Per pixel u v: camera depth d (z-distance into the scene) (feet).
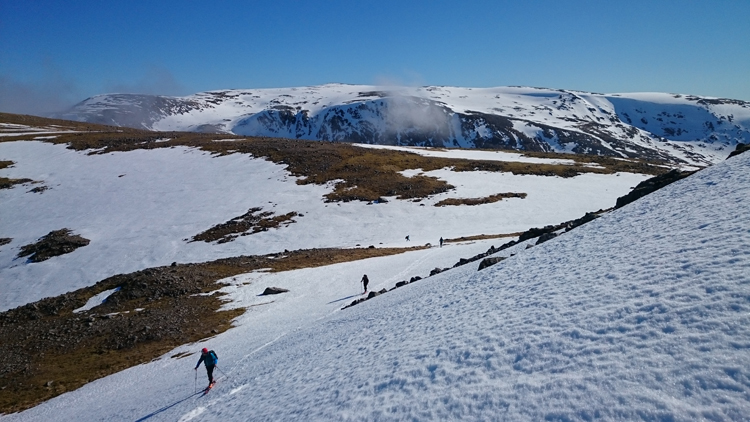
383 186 260.01
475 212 222.89
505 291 45.32
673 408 17.30
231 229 206.18
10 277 165.58
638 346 22.35
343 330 64.54
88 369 95.30
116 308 128.26
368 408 29.91
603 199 238.07
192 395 61.31
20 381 91.45
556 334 28.07
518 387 23.97
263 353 74.08
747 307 21.08
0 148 317.83
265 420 38.11
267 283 141.18
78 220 216.74
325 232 204.95
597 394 20.24
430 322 46.03
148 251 184.44
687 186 55.31
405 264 141.90
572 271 41.52
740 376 17.26
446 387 27.76
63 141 341.00
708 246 31.01
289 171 278.67
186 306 127.03
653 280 29.43
